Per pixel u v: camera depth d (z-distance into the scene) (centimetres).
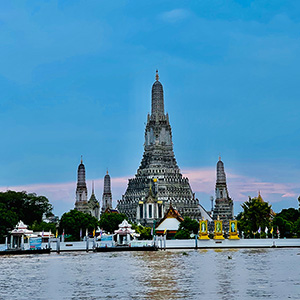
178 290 7594
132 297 7069
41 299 7056
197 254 15800
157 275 9481
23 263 12494
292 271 9962
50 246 18512
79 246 18900
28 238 18562
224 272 9881
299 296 6994
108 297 7106
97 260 13312
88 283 8512
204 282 8425
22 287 8162
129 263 12162
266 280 8600
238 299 6819
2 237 18775
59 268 11069
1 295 7406
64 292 7600
